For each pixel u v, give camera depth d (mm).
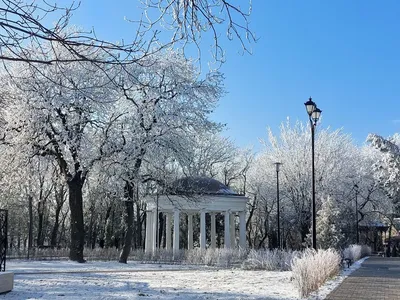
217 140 52000
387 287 14484
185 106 31891
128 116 31344
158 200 35406
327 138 46938
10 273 12609
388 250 51875
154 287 14648
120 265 28141
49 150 29828
